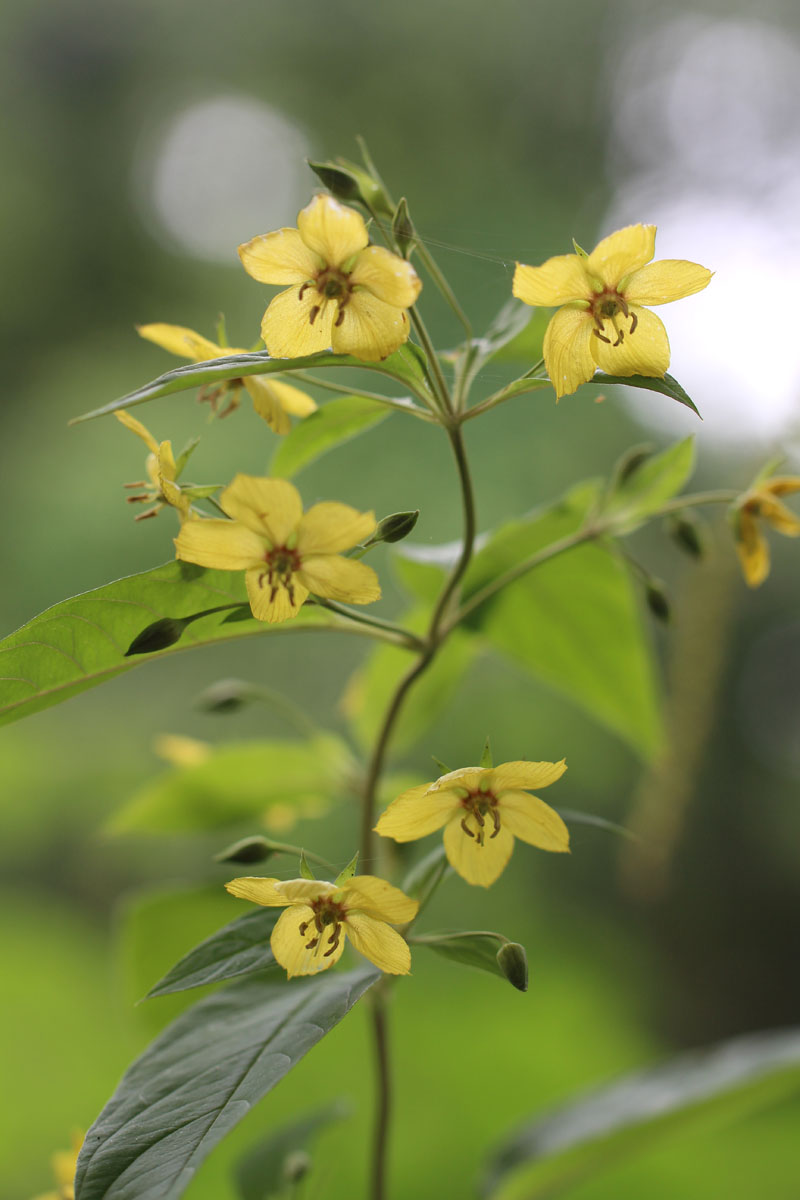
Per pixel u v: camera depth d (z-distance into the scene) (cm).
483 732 150
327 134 171
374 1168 47
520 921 154
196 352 44
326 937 42
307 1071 99
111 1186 41
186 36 177
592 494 50
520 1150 52
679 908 188
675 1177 92
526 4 172
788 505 129
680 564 150
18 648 43
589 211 168
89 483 141
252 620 45
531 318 45
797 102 168
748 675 188
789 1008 183
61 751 153
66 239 171
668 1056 148
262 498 42
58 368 166
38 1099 97
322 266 42
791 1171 95
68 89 177
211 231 172
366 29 173
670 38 176
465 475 45
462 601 52
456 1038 107
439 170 168
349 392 45
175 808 53
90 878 156
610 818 161
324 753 53
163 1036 43
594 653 54
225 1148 89
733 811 192
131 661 44
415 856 50
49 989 115
